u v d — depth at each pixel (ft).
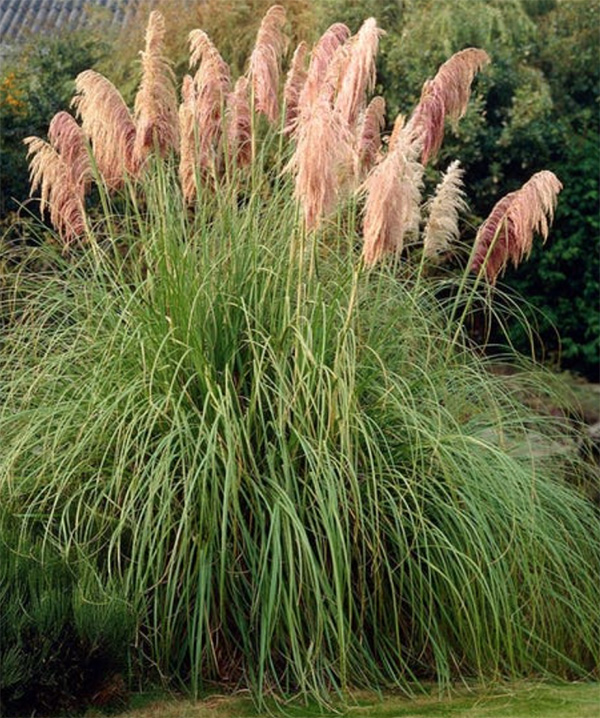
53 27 47.93
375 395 19.89
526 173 47.44
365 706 17.35
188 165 20.84
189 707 17.19
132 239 21.74
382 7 46.80
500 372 41.45
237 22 43.93
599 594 20.07
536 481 20.15
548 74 50.29
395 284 21.43
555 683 18.80
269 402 18.22
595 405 36.70
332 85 19.86
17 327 21.44
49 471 19.35
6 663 16.81
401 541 18.22
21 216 40.37
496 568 18.69
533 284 47.06
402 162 17.71
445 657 18.28
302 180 17.75
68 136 21.58
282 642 17.95
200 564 17.56
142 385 19.12
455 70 19.88
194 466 17.74
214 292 19.57
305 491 18.12
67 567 18.15
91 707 17.06
